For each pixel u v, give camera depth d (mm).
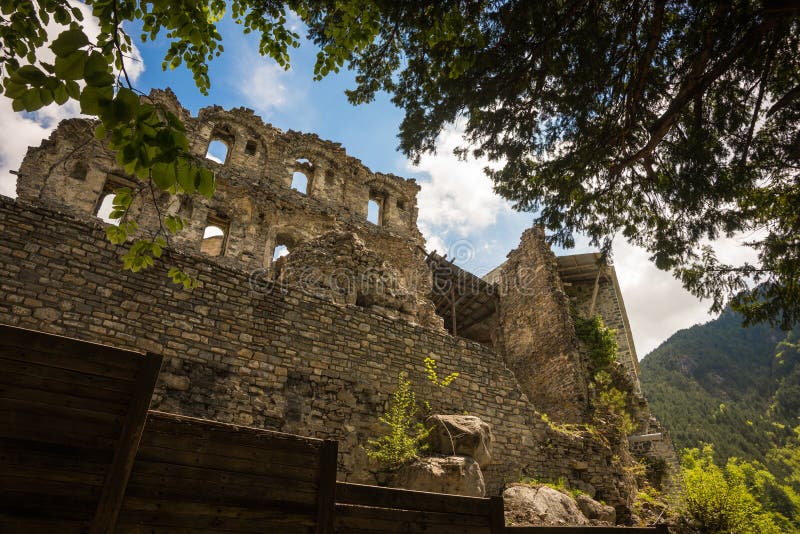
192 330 8258
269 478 3465
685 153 7887
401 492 4020
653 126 7348
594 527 4879
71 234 7914
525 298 20328
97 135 2672
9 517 2631
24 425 2811
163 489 3090
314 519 3500
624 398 17422
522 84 7520
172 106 20297
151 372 3188
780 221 8641
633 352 23000
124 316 7809
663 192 8625
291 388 8742
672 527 11273
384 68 7836
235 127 22078
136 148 2627
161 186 2684
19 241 7484
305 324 9461
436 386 10570
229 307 8781
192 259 8789
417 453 8914
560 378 16875
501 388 11633
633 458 16578
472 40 5973
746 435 61281
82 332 7391
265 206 20828
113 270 8023
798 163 7918
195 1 4051
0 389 2809
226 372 8250
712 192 7891
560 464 11422
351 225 23094
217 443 3385
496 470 10398
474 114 8086
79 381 3020
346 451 8656
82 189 16094
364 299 11500
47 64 2523
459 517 4219
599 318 19500
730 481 11922
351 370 9570
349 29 5688
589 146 8180
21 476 2729
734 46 6695
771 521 11672
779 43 7098
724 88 7523
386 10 6281
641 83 7273
